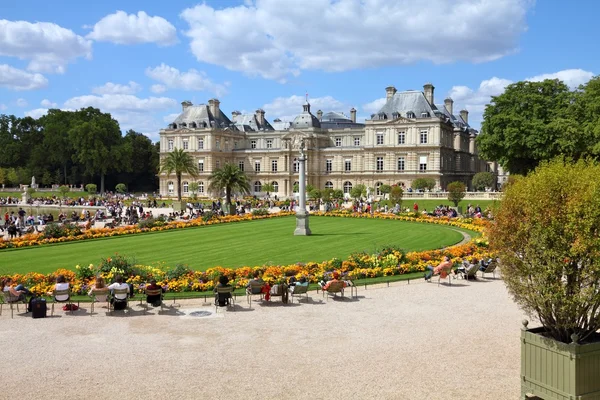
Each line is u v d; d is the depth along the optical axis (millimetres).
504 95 91188
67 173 168750
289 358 18047
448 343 19531
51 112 169125
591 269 13305
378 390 15367
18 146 163625
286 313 24125
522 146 86875
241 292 28234
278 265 34125
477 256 35406
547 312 14086
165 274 30516
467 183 148500
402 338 20172
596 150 73875
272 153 149625
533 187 14234
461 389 15414
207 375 16578
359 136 148750
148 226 62812
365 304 25734
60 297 24781
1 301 26062
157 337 20562
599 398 13422
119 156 149500
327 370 16922
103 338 20453
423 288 29344
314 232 57781
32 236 52188
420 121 125688
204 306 25578
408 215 74938
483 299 26562
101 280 24859
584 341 13992
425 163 125688
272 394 15156
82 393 15258
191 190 135000
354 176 137000
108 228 62219
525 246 14211
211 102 155375
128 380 16203
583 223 13141
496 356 18125
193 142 149500
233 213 84125
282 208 95438
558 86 90438
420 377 16312
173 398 14914
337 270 31203
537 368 14078
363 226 65062
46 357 18266
